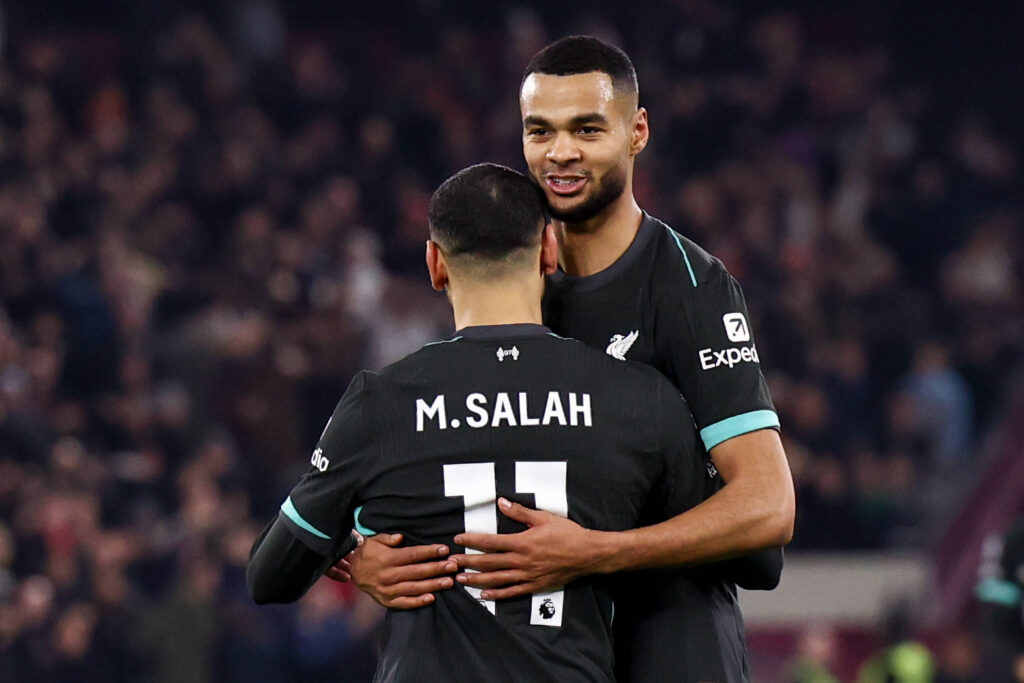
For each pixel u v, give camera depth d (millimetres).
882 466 44094
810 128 58906
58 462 35844
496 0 61969
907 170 57156
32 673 31984
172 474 38562
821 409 43812
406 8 60031
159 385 40625
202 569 34594
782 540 11969
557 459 11734
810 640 34469
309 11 59969
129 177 46531
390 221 49375
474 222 12039
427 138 54062
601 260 12914
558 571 11625
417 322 43781
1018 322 51250
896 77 64562
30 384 37656
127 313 40688
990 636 22750
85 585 33375
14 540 33562
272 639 34719
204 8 55594
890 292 49844
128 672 33219
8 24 51875
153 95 49844
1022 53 65125
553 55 12414
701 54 60469
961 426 46031
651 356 12703
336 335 42656
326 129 51625
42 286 39594
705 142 56875
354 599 36219
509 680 11570
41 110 46969
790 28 62469
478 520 11719
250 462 39656
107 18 56688
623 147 12453
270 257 44469
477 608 11688
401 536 11898
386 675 11906
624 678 12742
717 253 50031
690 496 12258
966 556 40531
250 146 49312
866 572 40875
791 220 53156
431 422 11797
